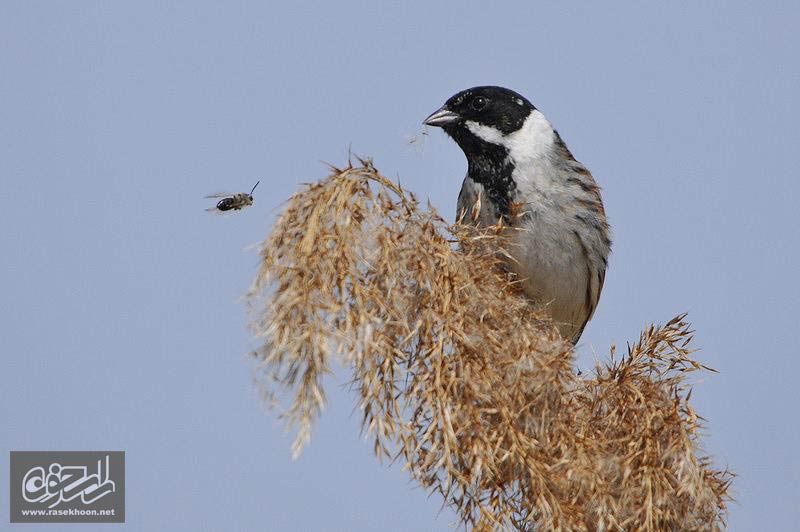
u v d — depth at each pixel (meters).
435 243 6.70
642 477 7.00
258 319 6.17
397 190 6.82
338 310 6.26
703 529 7.28
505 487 6.55
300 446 5.91
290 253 6.38
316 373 6.01
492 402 6.54
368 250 6.51
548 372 6.68
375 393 6.19
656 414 7.31
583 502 6.73
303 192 6.59
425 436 6.25
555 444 6.82
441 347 6.45
